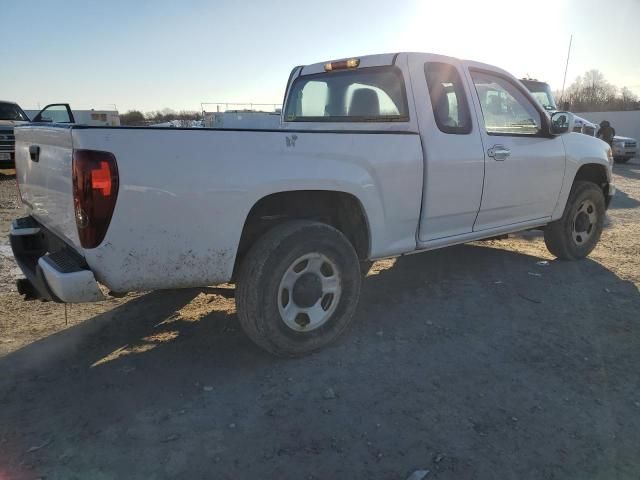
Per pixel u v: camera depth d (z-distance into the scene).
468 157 4.35
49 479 2.38
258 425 2.80
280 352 3.46
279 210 3.71
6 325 4.09
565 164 5.38
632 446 2.67
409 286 5.02
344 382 3.25
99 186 2.75
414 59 4.23
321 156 3.46
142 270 2.97
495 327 4.09
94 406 2.97
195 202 3.00
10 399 3.03
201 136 3.00
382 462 2.52
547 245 5.92
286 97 5.51
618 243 7.05
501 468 2.49
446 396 3.10
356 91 4.62
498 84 4.87
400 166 3.89
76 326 4.09
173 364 3.47
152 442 2.66
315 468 2.48
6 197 10.70
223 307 4.48
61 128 2.95
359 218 3.86
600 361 3.56
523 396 3.11
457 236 4.55
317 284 3.55
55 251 3.35
